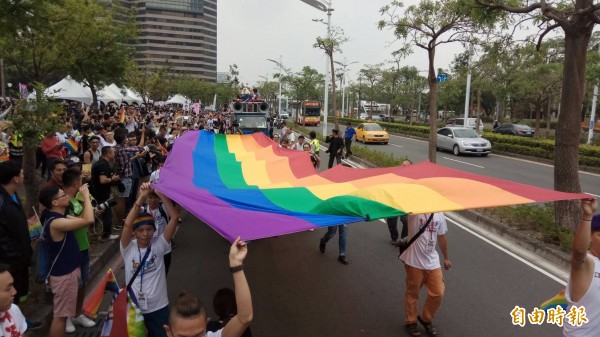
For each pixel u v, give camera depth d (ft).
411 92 172.24
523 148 75.77
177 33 404.57
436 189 15.12
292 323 17.38
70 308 14.75
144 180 37.76
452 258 25.29
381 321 17.60
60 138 38.04
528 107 153.17
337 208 13.11
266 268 23.58
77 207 16.76
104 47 72.90
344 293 20.33
